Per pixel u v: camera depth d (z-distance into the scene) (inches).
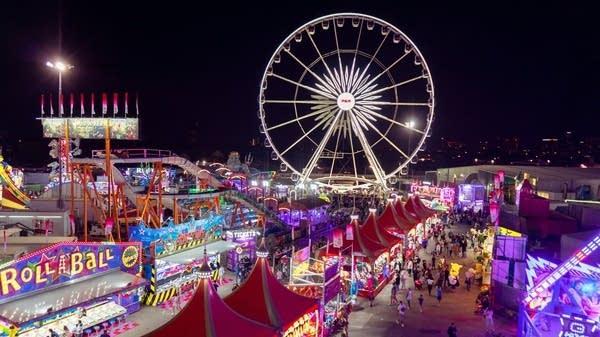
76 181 1815.9
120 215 1702.8
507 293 1159.0
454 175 3309.5
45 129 1488.7
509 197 2069.4
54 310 892.6
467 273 1385.3
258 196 2226.9
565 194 2297.0
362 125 1994.3
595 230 1083.9
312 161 2070.6
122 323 1059.9
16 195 1749.5
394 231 1596.9
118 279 1062.4
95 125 1460.4
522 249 1166.3
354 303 1222.3
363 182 2396.7
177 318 709.3
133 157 1523.1
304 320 863.7
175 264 1232.8
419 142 1964.8
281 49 1979.6
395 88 1964.8
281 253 1530.5
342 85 1982.0
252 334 720.3
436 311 1200.8
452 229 2253.9
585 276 818.2
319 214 2217.0
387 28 1948.8
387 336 1043.3
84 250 1021.8
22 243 1174.3
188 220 1513.3
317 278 1063.0
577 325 790.5
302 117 2010.3
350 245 1295.5
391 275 1461.6
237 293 831.1
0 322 834.8
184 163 1632.6
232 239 1494.8
